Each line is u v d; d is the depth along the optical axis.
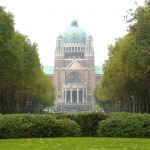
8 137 36.97
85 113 39.69
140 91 97.88
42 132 37.75
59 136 38.16
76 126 38.59
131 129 37.56
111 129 38.00
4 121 37.12
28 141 32.78
